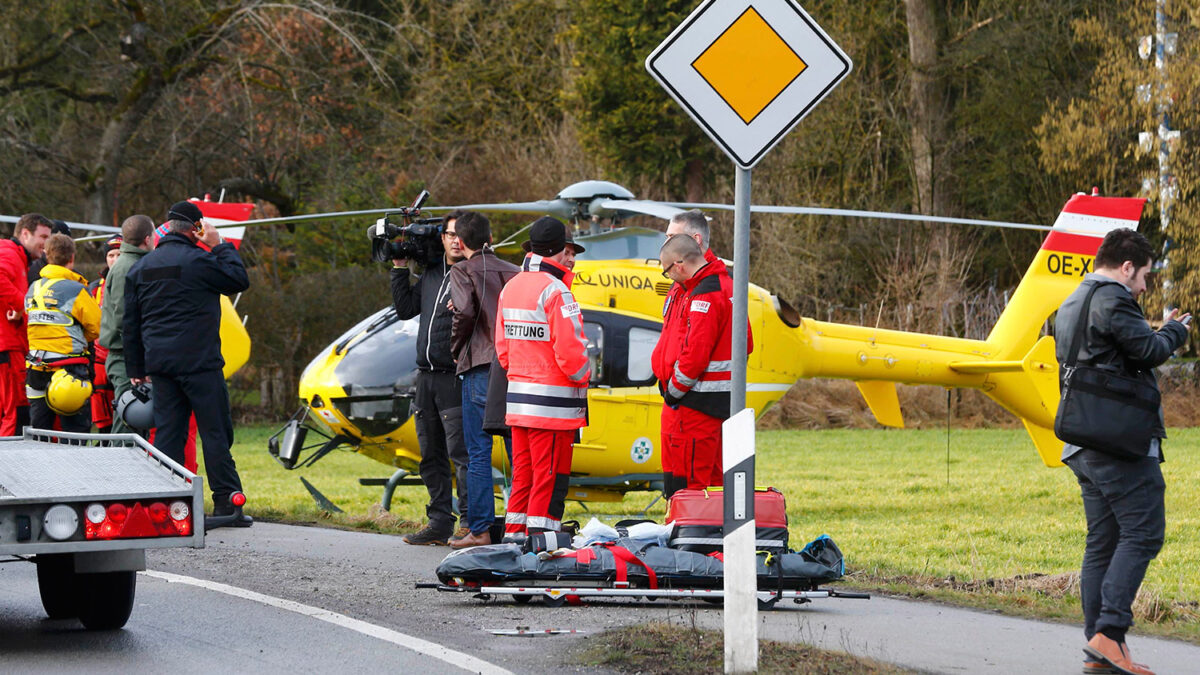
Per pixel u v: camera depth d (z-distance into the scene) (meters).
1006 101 117.81
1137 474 20.16
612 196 40.66
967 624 23.73
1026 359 44.66
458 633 22.12
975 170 122.69
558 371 27.86
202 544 20.83
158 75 105.38
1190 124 100.25
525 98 133.88
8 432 39.16
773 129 18.83
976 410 98.25
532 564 25.12
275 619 23.27
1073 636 22.73
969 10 125.69
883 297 106.44
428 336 32.97
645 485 40.50
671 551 25.34
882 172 121.31
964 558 33.72
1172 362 101.88
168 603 24.78
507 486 39.31
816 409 96.25
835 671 19.05
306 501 46.22
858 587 27.83
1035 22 114.94
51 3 104.06
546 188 118.81
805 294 112.69
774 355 41.00
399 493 51.72
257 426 94.06
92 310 37.94
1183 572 31.92
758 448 77.69
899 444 80.00
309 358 95.69
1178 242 100.62
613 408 38.94
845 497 51.16
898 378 43.91
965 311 101.94
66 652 20.78
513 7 133.62
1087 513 21.02
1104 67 104.06
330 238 111.81
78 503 19.88
